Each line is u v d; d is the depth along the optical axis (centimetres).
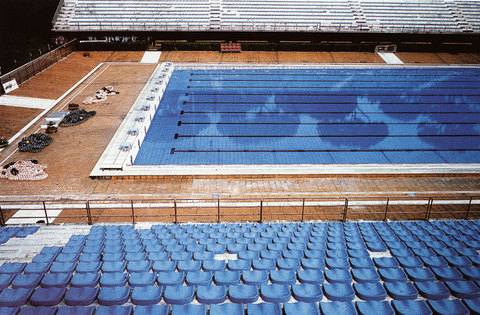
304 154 1784
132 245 969
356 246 973
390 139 1927
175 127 2019
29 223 1172
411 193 1468
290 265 859
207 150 1802
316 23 3353
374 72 2877
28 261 926
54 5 3366
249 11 3441
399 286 774
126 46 3144
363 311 698
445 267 859
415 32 3231
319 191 1485
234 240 1009
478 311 706
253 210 1338
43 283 780
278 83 2641
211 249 949
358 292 757
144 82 2525
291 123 2084
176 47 3158
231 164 1680
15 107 2138
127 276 805
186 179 1562
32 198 1388
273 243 991
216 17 3369
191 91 2488
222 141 1888
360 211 1334
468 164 1669
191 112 2195
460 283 785
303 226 1126
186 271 838
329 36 3272
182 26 3259
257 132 1983
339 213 1325
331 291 755
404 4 3522
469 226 1126
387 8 3494
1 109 2109
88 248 948
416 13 3450
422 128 2042
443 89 2572
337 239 1020
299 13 3434
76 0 3419
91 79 2575
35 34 3219
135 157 1723
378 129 2028
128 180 1539
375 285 777
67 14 3306
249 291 755
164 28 3231
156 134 1942
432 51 3241
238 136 1939
